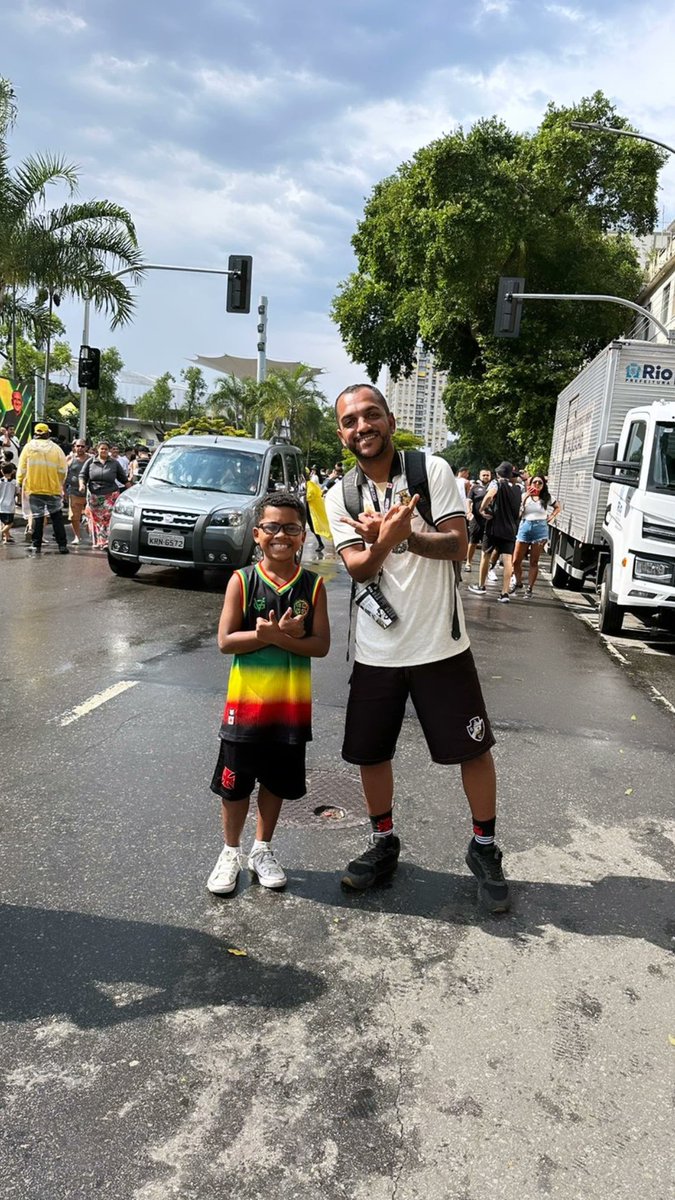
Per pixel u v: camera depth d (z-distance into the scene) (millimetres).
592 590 14484
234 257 19594
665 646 9523
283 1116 2271
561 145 29250
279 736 3266
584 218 31172
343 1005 2738
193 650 7570
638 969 3029
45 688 6137
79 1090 2332
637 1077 2484
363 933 3166
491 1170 2127
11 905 3236
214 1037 2561
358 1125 2252
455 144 27438
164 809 4156
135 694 6090
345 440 3223
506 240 27906
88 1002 2691
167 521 11070
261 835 3520
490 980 2914
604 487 11625
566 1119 2307
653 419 9328
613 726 6090
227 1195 2027
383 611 3293
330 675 6988
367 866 3486
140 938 3053
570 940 3195
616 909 3445
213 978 2844
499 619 10594
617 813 4465
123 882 3443
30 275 18266
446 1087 2404
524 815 4371
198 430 47875
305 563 15227
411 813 4293
